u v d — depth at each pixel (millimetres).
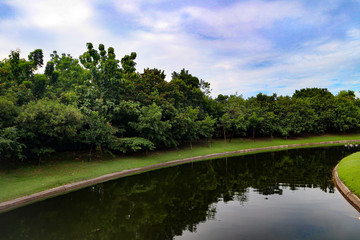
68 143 21672
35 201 11047
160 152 26766
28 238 7031
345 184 11336
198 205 9797
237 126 35438
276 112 43125
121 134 25516
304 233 6793
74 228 7746
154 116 21891
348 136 44812
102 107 20891
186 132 29531
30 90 18000
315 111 47000
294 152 27453
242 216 8336
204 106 39000
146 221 8219
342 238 6402
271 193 11195
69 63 31688
